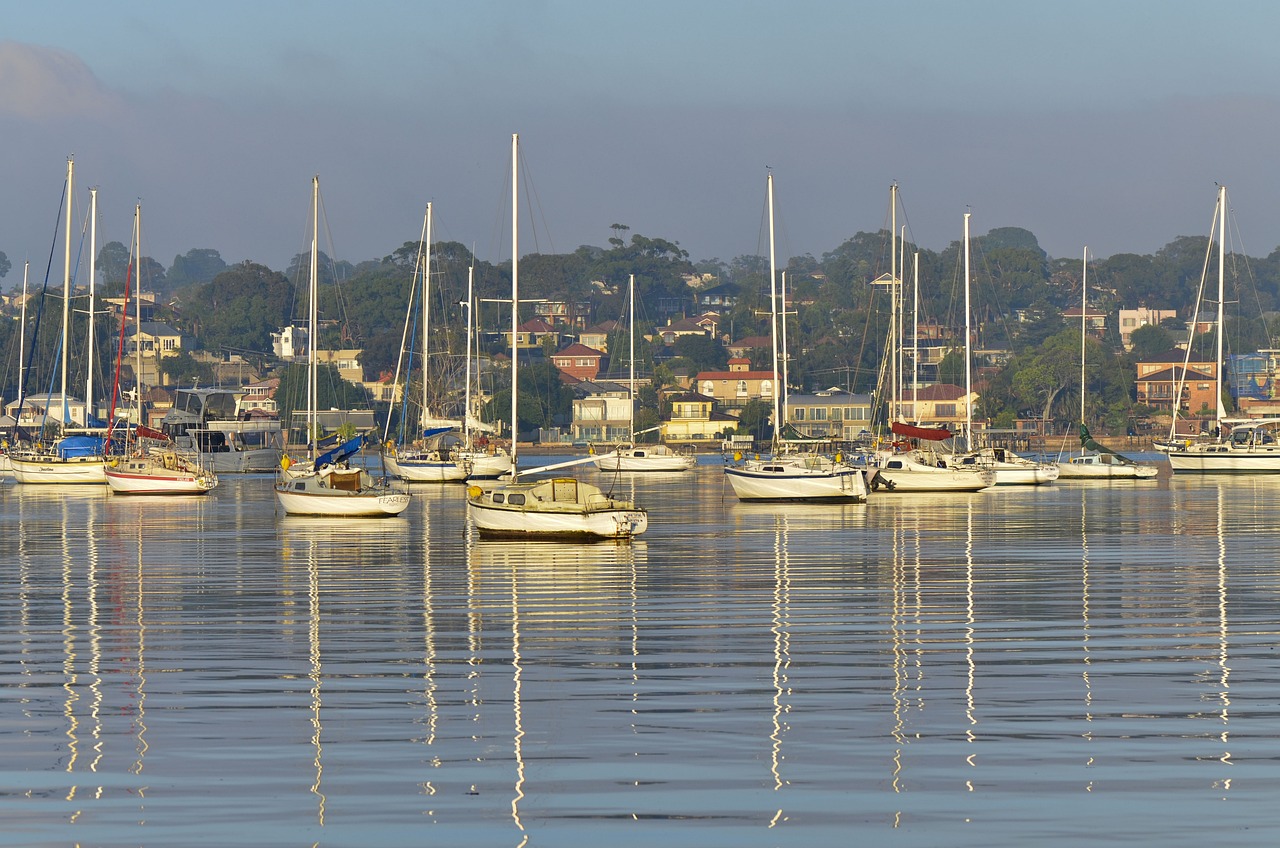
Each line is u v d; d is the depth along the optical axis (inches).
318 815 1530.5
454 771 1688.0
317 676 2217.0
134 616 2844.5
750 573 3548.2
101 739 1829.5
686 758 1738.4
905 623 2721.5
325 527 5123.0
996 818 1513.3
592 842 1453.0
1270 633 2586.1
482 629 2659.9
